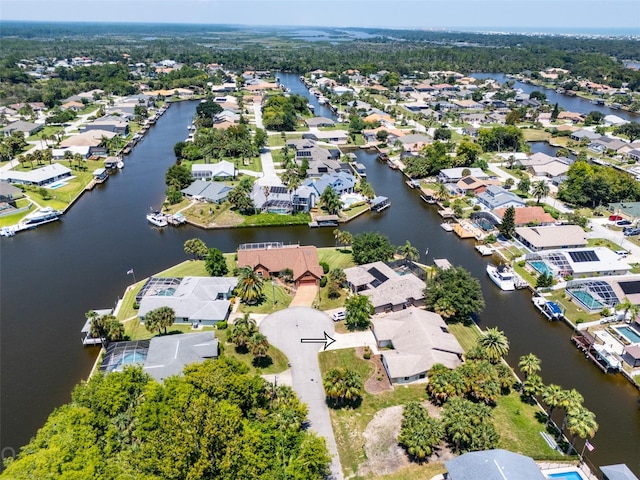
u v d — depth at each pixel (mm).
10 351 86062
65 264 118250
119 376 66000
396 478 61250
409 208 158875
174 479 51750
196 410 57844
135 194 167000
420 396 75375
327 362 82625
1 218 141125
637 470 64875
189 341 81875
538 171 186125
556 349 89875
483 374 72062
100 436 58938
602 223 144000
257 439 57312
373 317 95188
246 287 96375
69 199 157750
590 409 75438
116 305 98750
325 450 58750
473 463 57688
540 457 63531
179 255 123188
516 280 111875
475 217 146125
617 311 97250
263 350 77375
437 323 89688
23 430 69375
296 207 150000
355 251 116312
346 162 198125
